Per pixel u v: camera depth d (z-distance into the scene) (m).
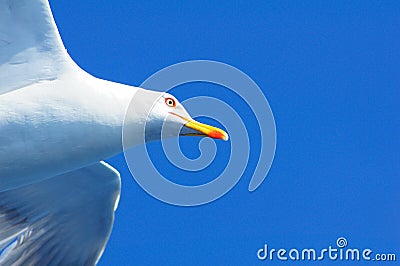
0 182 11.91
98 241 13.42
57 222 13.45
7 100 11.60
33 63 11.64
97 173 12.84
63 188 13.12
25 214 13.51
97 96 11.74
